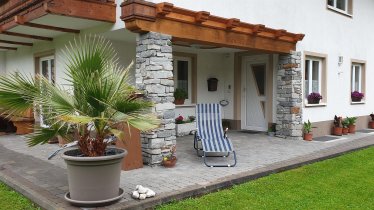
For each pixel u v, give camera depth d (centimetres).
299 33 976
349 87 1203
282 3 943
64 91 414
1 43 991
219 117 759
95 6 648
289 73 944
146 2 593
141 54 628
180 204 439
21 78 402
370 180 560
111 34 723
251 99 1084
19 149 764
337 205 445
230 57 1123
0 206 432
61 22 687
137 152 598
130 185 494
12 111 412
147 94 616
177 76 1033
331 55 1108
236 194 482
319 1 1059
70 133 428
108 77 409
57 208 397
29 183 498
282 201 455
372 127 1298
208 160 668
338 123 1073
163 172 570
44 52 939
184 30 660
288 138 948
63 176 539
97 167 398
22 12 705
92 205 399
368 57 1319
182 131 995
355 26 1234
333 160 709
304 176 580
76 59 417
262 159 677
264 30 826
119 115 401
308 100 1023
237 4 816
